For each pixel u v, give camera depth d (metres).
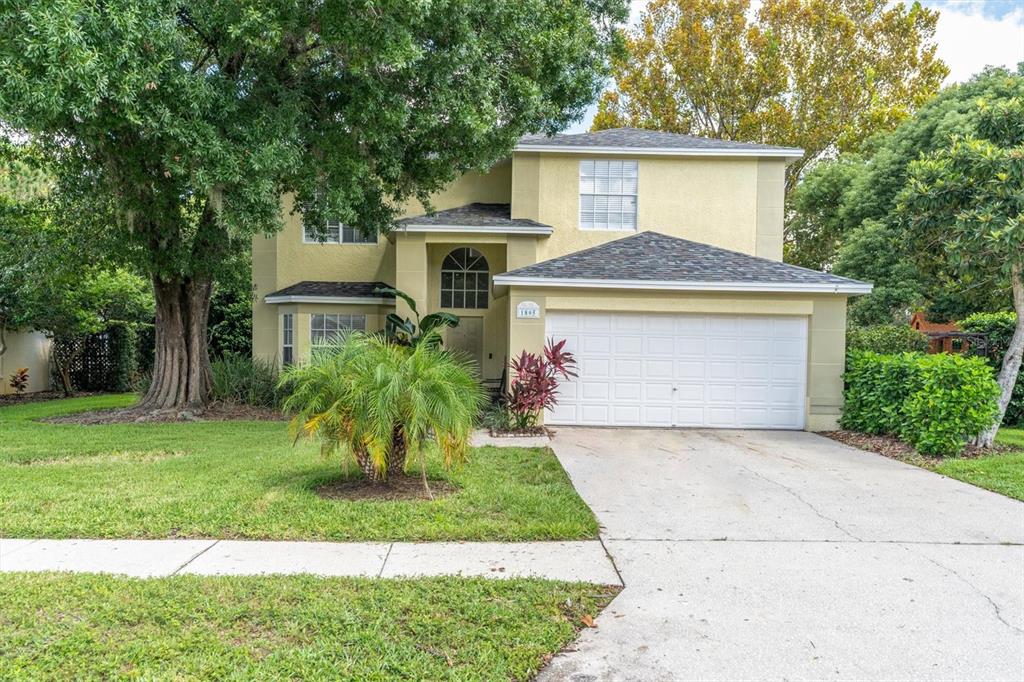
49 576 4.43
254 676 3.20
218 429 11.48
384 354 6.68
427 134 11.30
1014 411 12.45
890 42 27.48
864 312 20.09
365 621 3.82
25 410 14.70
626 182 15.33
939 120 19.61
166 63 7.96
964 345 13.34
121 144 9.52
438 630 3.74
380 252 17.38
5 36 6.92
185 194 11.37
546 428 11.94
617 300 12.11
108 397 18.30
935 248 11.12
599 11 14.54
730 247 15.30
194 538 5.38
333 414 6.36
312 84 10.44
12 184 12.48
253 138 8.96
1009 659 3.53
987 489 7.49
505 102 11.38
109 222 11.53
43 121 7.55
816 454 9.71
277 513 5.92
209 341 21.08
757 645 3.66
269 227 9.60
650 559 5.04
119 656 3.36
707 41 27.50
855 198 21.97
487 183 17.20
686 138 16.06
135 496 6.45
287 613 3.90
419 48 8.72
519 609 4.03
